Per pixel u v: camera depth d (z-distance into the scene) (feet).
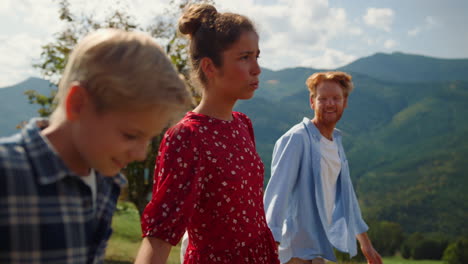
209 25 6.04
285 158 9.54
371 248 10.77
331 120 10.56
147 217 5.07
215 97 6.09
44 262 2.94
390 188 422.82
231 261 5.63
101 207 3.74
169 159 5.31
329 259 9.76
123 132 3.18
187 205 5.17
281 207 8.95
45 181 2.97
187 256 5.93
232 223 5.65
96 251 3.62
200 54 6.11
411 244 236.63
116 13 41.88
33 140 3.07
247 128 6.89
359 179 462.60
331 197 10.36
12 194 2.84
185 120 5.69
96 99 3.11
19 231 2.85
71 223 3.15
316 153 9.97
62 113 3.29
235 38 5.89
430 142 526.98
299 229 9.75
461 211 346.13
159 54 3.32
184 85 3.42
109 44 3.15
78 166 3.39
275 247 6.28
